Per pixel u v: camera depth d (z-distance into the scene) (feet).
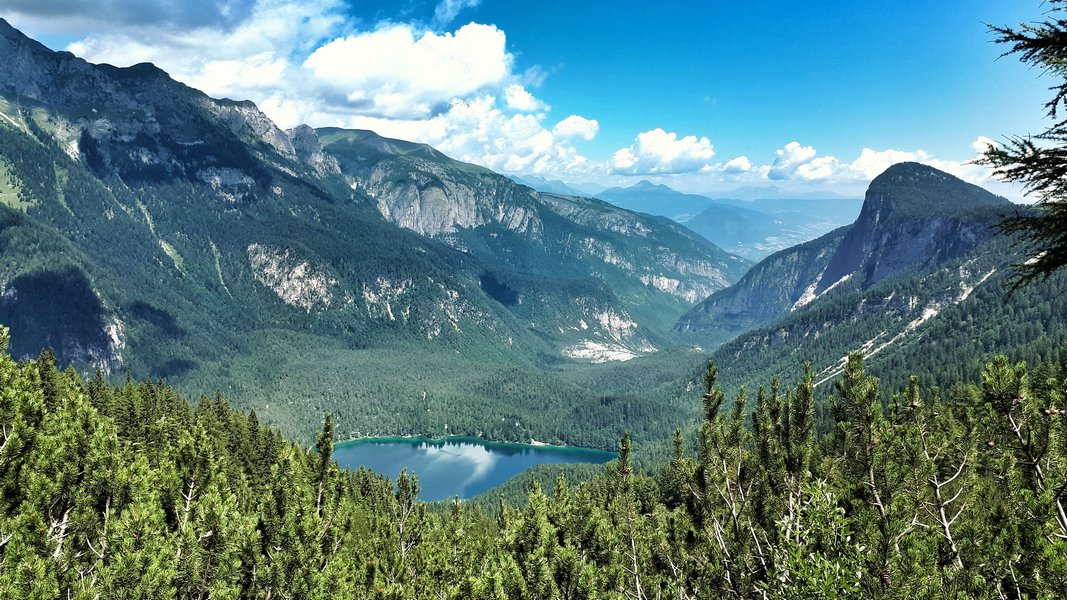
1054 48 42.45
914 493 58.90
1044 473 56.03
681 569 76.43
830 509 50.34
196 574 72.08
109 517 71.82
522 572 77.92
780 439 72.28
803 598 46.60
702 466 74.90
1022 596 49.16
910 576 48.26
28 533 61.62
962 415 73.15
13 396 68.49
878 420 60.39
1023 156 44.21
